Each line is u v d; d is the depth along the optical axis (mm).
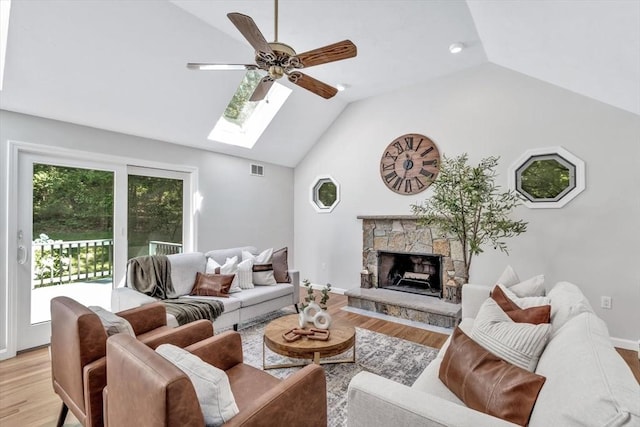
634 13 1536
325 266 5363
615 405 789
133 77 3072
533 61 2938
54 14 2361
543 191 3447
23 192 2947
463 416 1003
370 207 4793
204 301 3092
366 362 2719
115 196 3609
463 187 3199
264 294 3590
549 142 3379
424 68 3895
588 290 3174
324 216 5379
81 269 3344
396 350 2959
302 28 3000
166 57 3057
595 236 3145
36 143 2984
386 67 3852
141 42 2824
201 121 3975
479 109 3824
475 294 2617
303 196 5703
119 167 3639
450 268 4004
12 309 2838
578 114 3229
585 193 3189
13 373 2543
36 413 2053
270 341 2342
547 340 1432
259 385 1611
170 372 1002
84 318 1558
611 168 3074
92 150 3373
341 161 5137
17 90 2682
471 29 3041
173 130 3896
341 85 4336
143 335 2225
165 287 3232
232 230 4855
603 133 3109
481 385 1308
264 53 1942
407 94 4414
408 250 4359
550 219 3373
